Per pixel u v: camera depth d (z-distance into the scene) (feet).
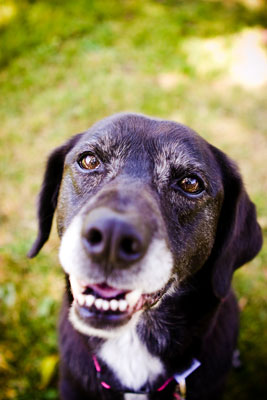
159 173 1.07
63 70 2.93
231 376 1.54
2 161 2.25
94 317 0.94
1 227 1.94
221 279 1.18
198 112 2.73
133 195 0.91
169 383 1.20
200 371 1.19
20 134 2.42
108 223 0.80
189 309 1.19
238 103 2.88
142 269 0.86
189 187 1.08
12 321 1.59
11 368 1.48
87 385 1.20
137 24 3.62
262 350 1.61
